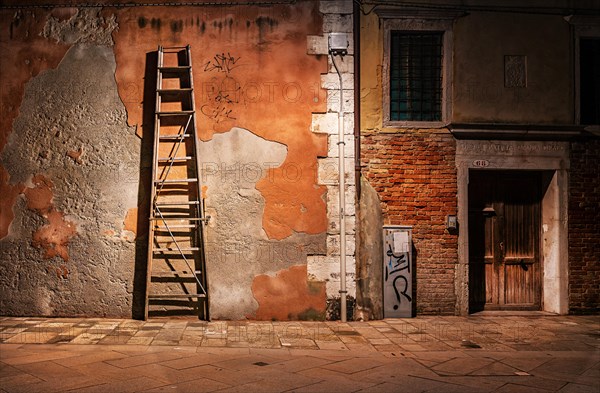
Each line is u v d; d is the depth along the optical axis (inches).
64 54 333.4
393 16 346.6
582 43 364.5
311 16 338.3
